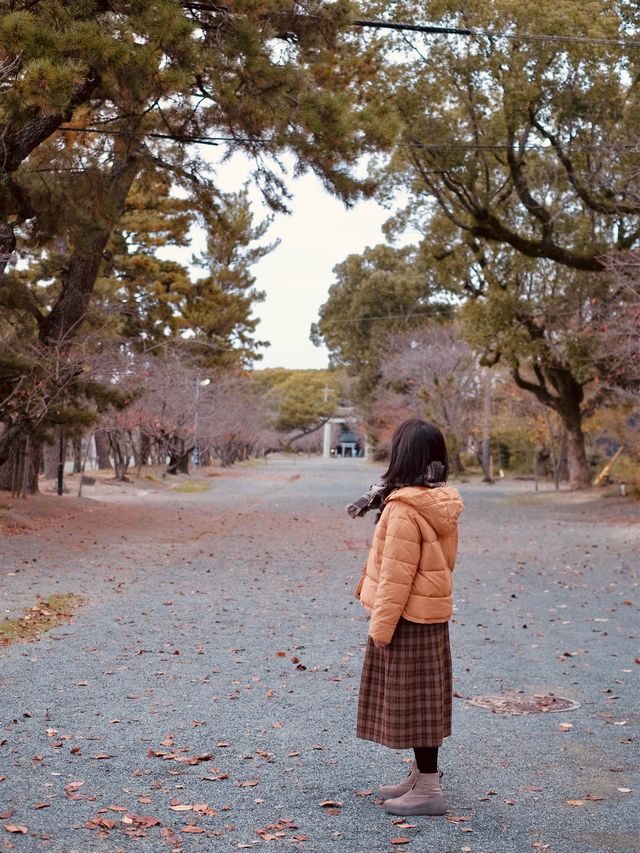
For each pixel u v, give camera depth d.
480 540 19.12
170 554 15.47
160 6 12.00
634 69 23.27
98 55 11.52
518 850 3.65
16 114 11.59
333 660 7.42
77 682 6.45
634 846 3.70
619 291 25.78
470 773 4.67
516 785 4.48
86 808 4.04
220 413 48.91
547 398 36.88
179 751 4.91
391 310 66.44
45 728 5.29
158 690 6.28
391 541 3.99
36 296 21.83
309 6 14.31
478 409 50.44
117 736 5.16
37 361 18.48
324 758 4.84
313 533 20.09
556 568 14.45
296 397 117.19
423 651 4.07
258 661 7.33
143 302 36.84
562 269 31.33
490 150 26.23
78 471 42.38
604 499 31.62
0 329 22.42
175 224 33.34
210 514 25.36
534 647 8.14
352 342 69.00
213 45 13.75
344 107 13.91
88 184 16.97
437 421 49.12
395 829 3.87
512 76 23.59
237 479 51.66
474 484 47.59
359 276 68.62
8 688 6.25
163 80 11.87
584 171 26.48
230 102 13.75
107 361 21.05
